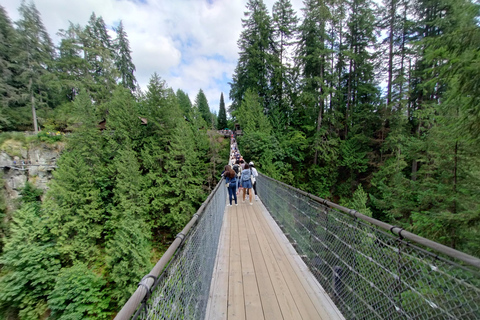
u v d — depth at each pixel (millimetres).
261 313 2182
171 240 18328
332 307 2236
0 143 17375
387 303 1572
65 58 26719
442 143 6621
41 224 13227
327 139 19750
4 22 23094
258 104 23000
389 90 16516
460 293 1039
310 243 3156
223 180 6906
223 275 2920
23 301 10641
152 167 19625
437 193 7000
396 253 1494
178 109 22875
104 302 10508
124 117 20062
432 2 12625
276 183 5402
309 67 20172
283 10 23906
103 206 16812
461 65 3377
